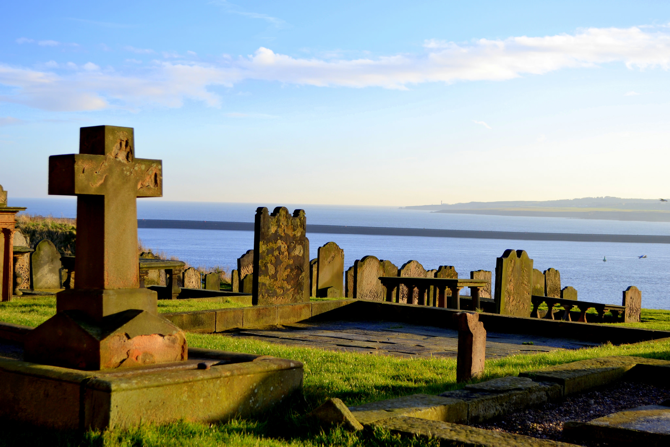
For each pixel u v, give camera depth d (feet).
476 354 24.66
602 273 197.06
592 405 21.59
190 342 33.24
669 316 79.87
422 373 26.73
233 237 383.24
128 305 18.99
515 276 65.05
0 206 50.80
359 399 21.26
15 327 26.61
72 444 14.58
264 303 54.70
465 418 19.07
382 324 51.31
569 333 46.29
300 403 19.79
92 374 16.28
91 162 18.35
